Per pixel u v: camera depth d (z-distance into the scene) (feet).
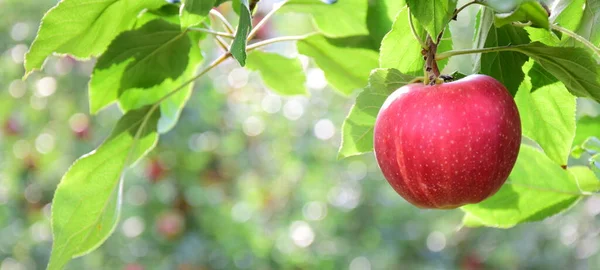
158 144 8.78
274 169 10.36
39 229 10.21
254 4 2.70
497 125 2.37
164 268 8.74
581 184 2.93
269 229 10.13
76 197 2.90
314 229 11.03
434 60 2.46
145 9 2.84
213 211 8.96
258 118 10.12
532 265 11.13
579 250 11.21
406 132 2.40
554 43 2.61
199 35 3.01
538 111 2.67
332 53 3.12
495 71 2.61
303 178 10.72
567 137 2.67
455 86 2.41
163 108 3.10
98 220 2.94
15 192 9.83
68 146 9.64
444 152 2.37
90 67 9.74
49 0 10.07
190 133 8.88
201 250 8.82
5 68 9.90
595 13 2.60
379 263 10.78
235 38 2.43
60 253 2.90
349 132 2.64
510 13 2.27
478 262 11.02
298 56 3.30
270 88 3.41
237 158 9.41
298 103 10.65
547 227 11.32
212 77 9.02
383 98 2.57
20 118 9.80
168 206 9.00
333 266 10.61
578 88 2.47
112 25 2.81
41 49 2.74
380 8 2.96
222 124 9.39
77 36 2.77
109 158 2.93
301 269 10.48
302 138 10.50
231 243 8.99
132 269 8.75
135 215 8.95
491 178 2.41
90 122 9.55
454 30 9.66
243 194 9.80
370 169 11.37
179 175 8.96
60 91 9.79
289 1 2.96
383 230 11.06
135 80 2.97
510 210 2.98
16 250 10.07
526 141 6.38
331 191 11.28
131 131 2.94
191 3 2.52
